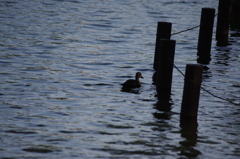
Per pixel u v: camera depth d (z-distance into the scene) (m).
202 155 11.55
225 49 25.03
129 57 22.55
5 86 16.66
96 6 37.31
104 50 23.77
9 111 14.03
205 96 16.62
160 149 11.78
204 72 20.02
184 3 41.19
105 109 14.74
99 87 17.28
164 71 17.12
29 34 26.17
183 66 21.08
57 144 11.73
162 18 33.84
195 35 28.67
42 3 36.91
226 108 15.42
